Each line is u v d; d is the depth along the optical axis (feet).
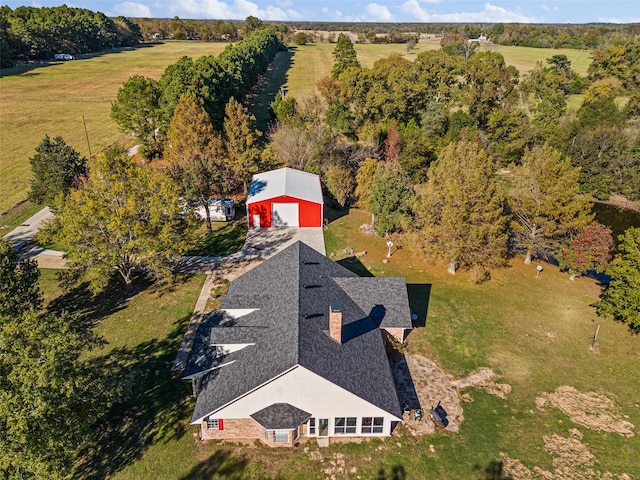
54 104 318.45
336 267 111.24
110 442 79.61
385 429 80.64
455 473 75.05
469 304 120.06
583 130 213.46
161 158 228.84
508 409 87.61
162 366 96.37
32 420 60.59
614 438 81.82
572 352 103.04
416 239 136.05
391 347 100.73
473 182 123.24
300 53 578.25
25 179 196.75
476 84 269.64
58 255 140.77
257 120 295.07
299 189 164.96
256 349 82.33
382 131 228.22
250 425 79.71
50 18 518.78
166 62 486.79
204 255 143.43
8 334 65.41
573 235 132.57
